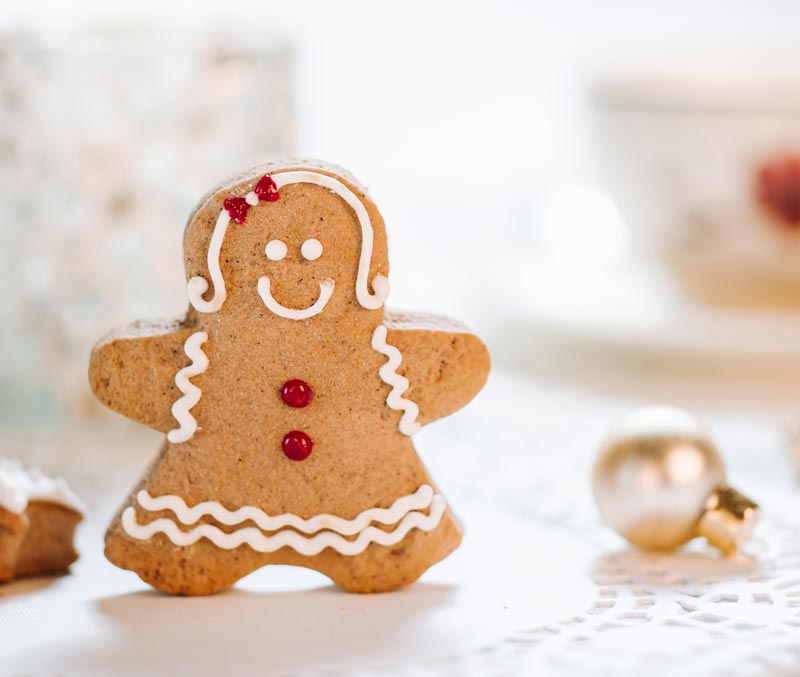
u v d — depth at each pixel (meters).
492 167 0.89
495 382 0.70
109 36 0.63
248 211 0.46
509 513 0.53
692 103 0.66
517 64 0.87
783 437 0.57
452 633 0.44
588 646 0.43
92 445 0.59
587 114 0.69
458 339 0.47
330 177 0.46
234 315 0.46
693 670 0.41
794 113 0.65
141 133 0.62
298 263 0.46
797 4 0.82
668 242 0.69
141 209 0.62
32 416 0.63
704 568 0.48
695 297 0.70
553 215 0.82
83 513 0.48
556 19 0.86
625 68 0.68
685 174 0.67
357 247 0.46
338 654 0.43
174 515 0.46
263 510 0.47
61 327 0.62
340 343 0.47
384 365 0.47
